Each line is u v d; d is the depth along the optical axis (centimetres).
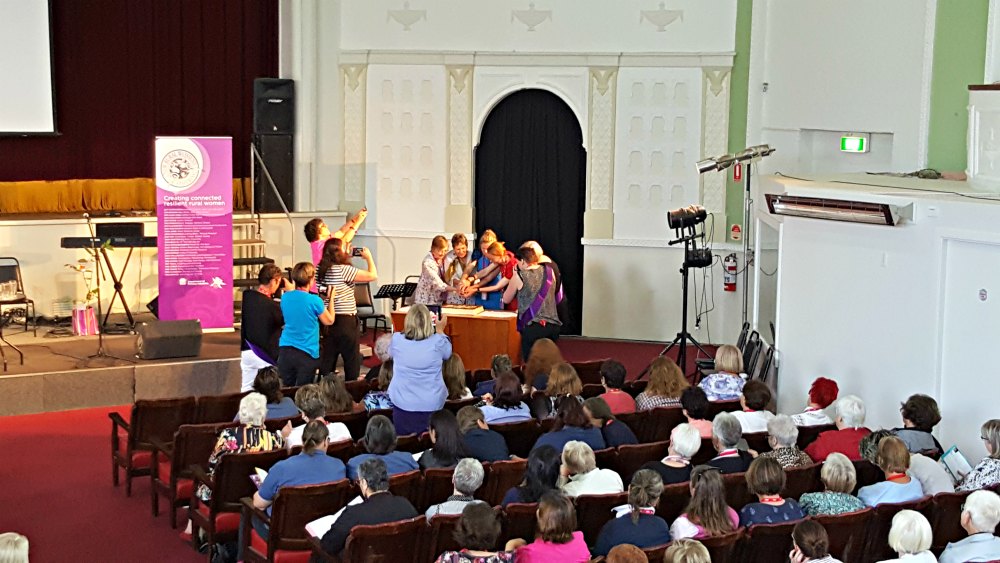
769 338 1118
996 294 833
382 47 1461
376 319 1396
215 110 1486
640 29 1405
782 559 590
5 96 1362
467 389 890
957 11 1052
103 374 1099
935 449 732
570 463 650
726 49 1384
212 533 713
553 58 1423
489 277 1218
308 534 618
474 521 529
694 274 1419
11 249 1314
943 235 869
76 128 1420
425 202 1476
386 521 586
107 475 910
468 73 1445
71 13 1401
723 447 677
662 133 1414
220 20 1473
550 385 820
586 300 1455
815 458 736
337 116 1485
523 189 1466
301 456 658
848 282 962
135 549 766
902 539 554
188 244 1195
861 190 947
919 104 1098
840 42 1213
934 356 887
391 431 675
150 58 1446
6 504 844
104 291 1366
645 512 577
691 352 1381
